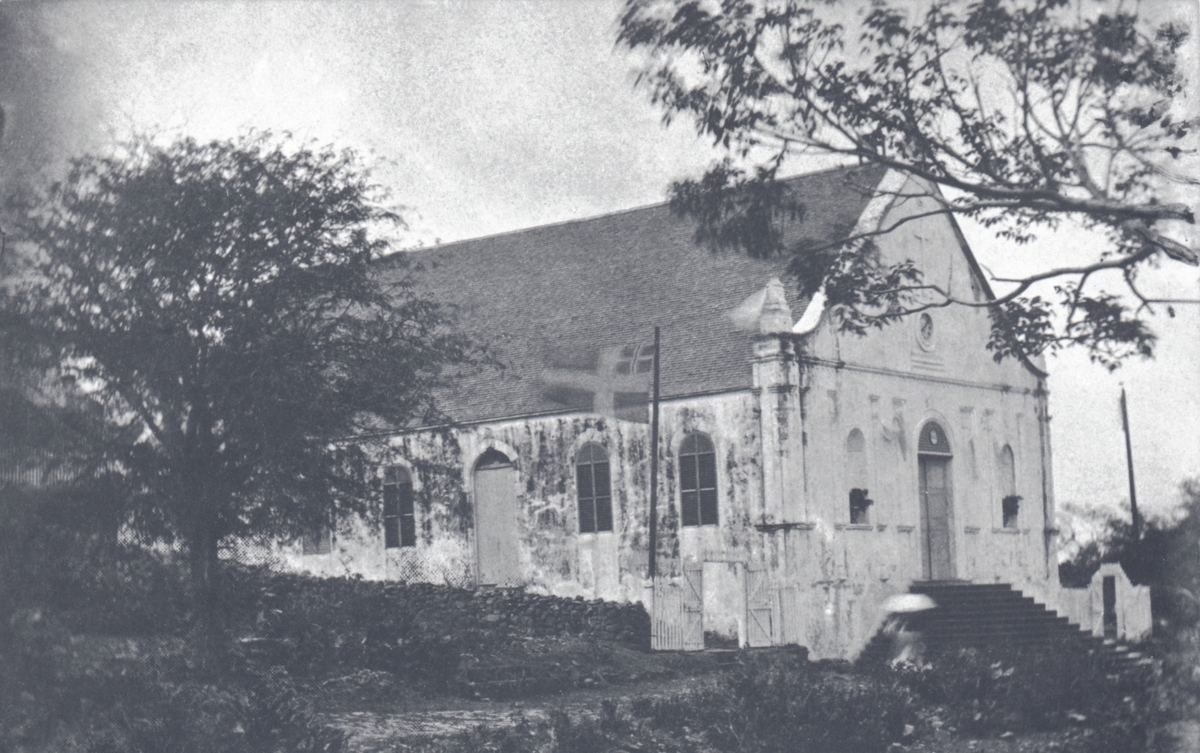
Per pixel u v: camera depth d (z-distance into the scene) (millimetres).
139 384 22156
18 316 21891
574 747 17188
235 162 23016
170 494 21953
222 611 21484
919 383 37062
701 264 37188
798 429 33219
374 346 23938
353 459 23938
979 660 22594
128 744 16266
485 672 24062
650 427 34688
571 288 38844
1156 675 21016
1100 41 18953
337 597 26469
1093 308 20781
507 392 37094
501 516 36562
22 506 20906
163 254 22344
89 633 19844
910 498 36281
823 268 22312
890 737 17844
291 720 16781
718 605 33375
